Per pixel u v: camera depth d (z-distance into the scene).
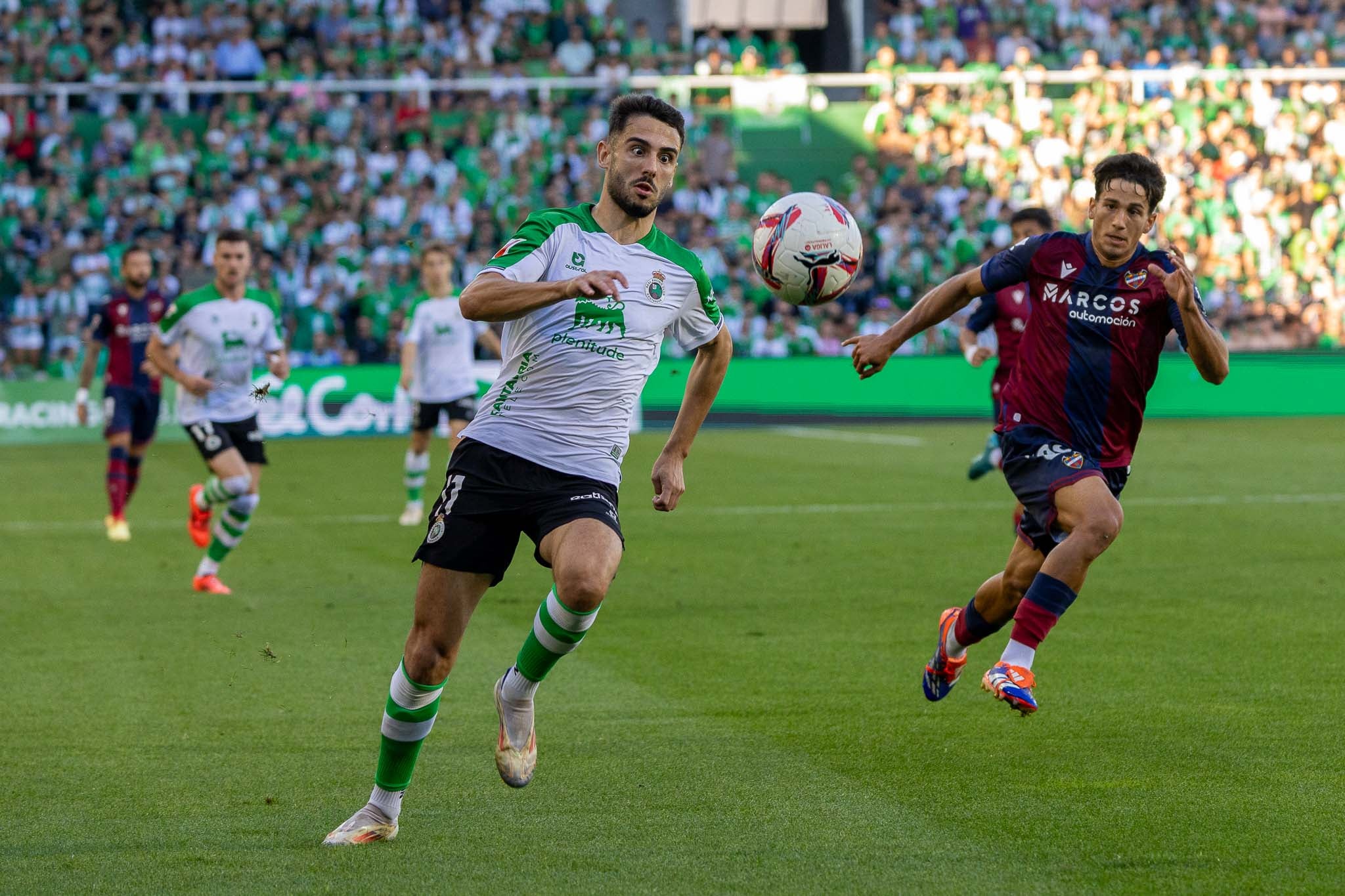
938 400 65.38
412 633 12.29
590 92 75.31
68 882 11.23
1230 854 11.77
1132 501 36.81
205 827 12.66
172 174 65.62
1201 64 80.56
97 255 62.47
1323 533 31.23
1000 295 26.34
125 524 34.09
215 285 26.09
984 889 10.99
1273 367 66.62
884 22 81.88
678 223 69.38
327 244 65.25
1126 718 16.27
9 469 48.75
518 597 24.42
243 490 25.12
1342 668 18.72
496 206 68.75
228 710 17.00
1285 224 72.44
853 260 14.45
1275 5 82.06
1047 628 14.29
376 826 12.25
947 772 14.26
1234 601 23.55
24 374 62.00
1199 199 72.31
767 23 87.44
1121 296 15.19
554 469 12.48
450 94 72.38
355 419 61.50
